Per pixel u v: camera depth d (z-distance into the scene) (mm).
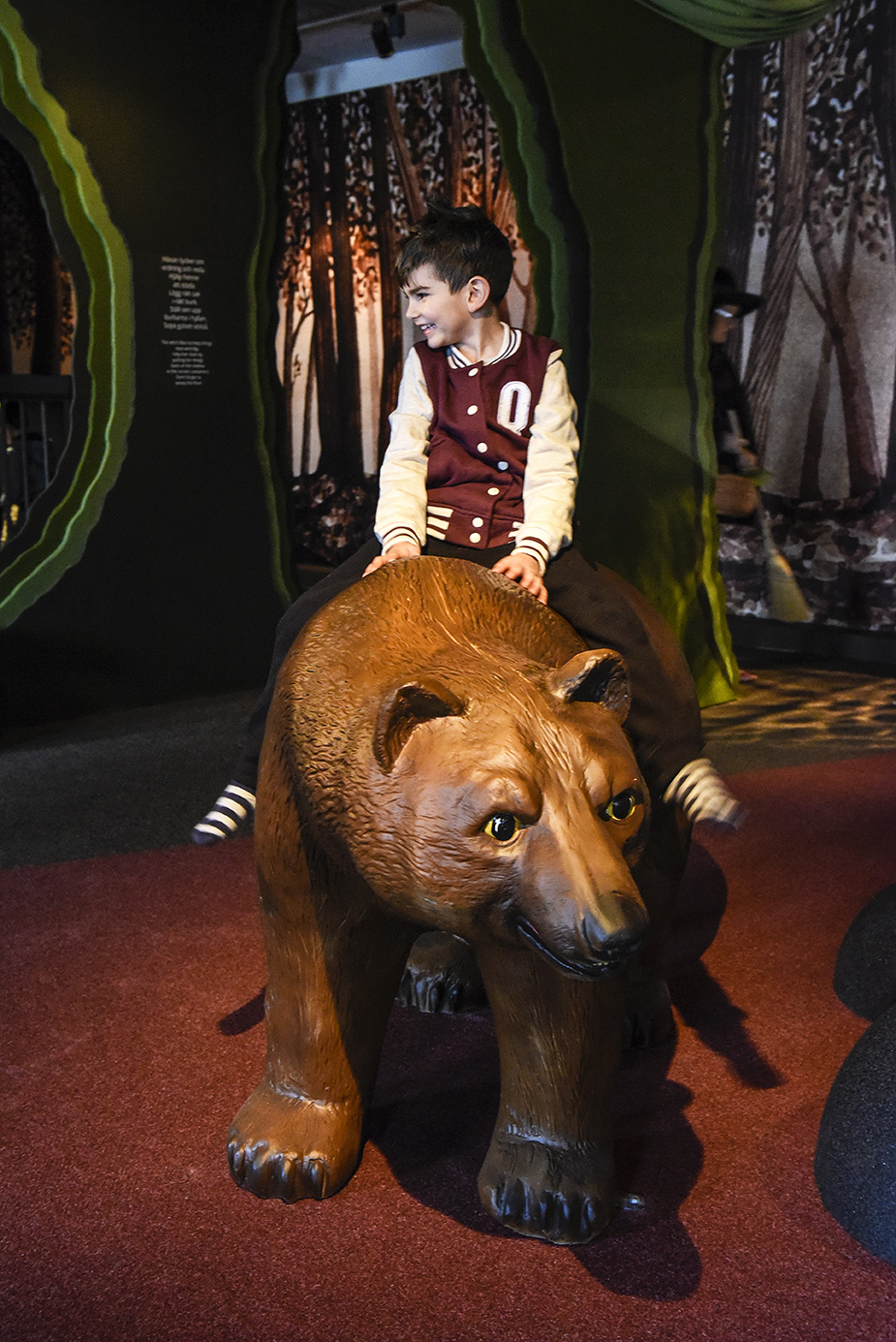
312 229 10219
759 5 5500
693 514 5801
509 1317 1501
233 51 5531
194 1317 1496
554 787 1358
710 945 2801
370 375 10062
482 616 1659
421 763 1388
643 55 5395
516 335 1966
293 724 1559
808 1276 1591
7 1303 1524
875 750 4785
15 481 7508
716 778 1813
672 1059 2238
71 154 5141
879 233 6914
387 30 8250
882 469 7098
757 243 7566
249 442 5938
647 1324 1491
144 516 5660
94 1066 2154
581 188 5207
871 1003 2410
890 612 7160
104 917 2900
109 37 5152
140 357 5520
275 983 1788
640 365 5516
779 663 7008
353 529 10375
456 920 1402
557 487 1895
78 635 5527
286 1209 1734
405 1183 1809
